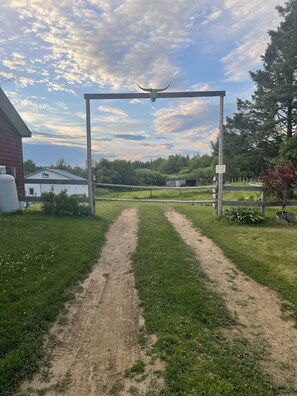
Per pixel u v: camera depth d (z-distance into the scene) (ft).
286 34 63.41
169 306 12.16
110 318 11.73
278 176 29.86
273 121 63.05
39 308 11.50
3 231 21.25
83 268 16.34
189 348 9.47
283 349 9.96
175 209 42.39
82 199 32.14
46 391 7.95
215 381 8.11
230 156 73.87
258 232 25.29
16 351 9.05
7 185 28.91
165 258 18.06
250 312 12.32
